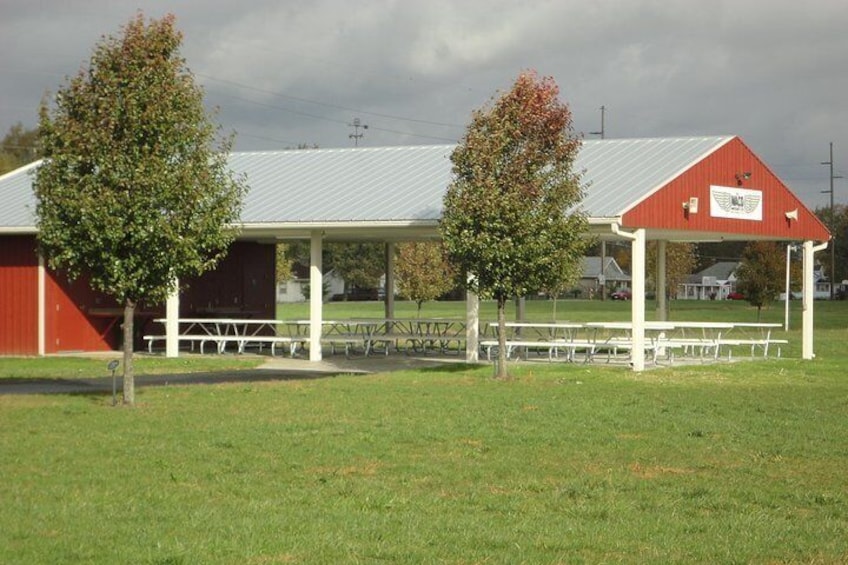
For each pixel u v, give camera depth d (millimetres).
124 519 9859
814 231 31641
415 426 15602
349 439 14375
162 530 9445
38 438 14367
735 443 14375
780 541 9391
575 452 13594
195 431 15023
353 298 97750
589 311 69312
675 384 22438
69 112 18031
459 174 23234
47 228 17875
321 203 29172
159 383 23016
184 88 18109
